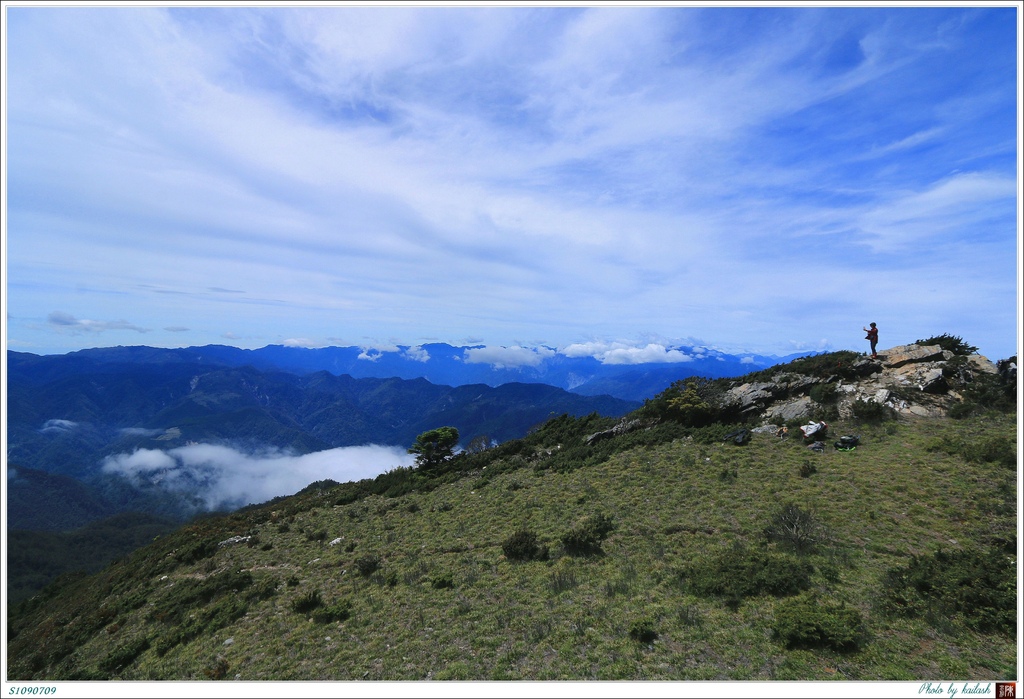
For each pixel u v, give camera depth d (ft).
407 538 71.46
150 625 59.36
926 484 55.57
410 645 41.39
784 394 92.73
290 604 54.75
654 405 100.99
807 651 32.83
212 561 79.41
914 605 35.37
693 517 58.34
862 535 48.19
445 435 125.39
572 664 34.86
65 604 88.53
